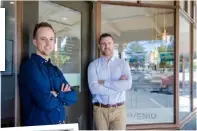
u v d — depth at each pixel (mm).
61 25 2932
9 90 2320
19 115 2248
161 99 3654
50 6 2830
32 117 2076
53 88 2121
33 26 2611
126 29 3475
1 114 2318
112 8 3383
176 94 3729
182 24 3881
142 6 3523
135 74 3545
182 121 3748
